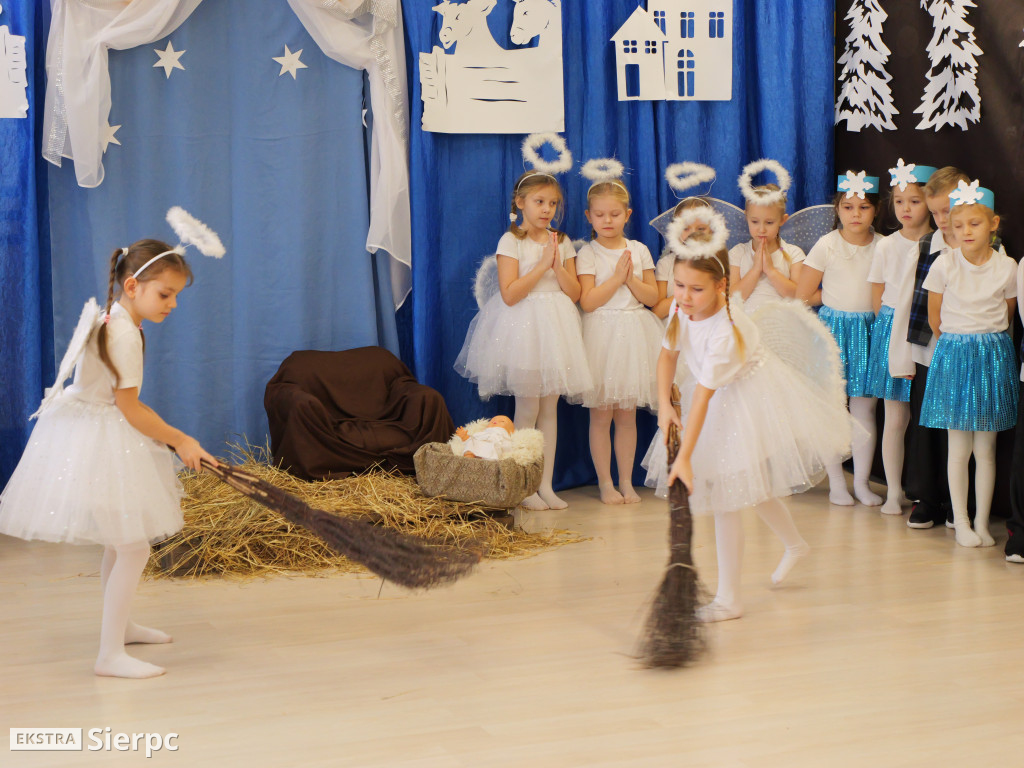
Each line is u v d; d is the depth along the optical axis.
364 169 4.46
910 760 2.07
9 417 4.12
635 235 4.77
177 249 2.64
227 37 4.29
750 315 3.24
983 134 4.01
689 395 3.12
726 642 2.75
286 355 4.46
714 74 4.73
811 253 4.37
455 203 4.59
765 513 3.15
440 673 2.56
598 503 4.46
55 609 3.08
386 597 3.16
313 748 2.15
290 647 2.75
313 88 4.38
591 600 3.12
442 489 3.79
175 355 4.36
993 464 3.67
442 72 4.44
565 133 4.66
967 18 4.06
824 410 3.04
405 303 4.68
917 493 3.95
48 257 4.18
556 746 2.15
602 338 4.36
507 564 3.52
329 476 3.92
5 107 3.98
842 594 3.15
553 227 4.59
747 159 4.92
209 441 4.43
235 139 4.34
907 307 3.87
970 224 3.50
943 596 3.12
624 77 4.64
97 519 2.47
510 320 4.28
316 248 4.46
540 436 3.90
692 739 2.18
